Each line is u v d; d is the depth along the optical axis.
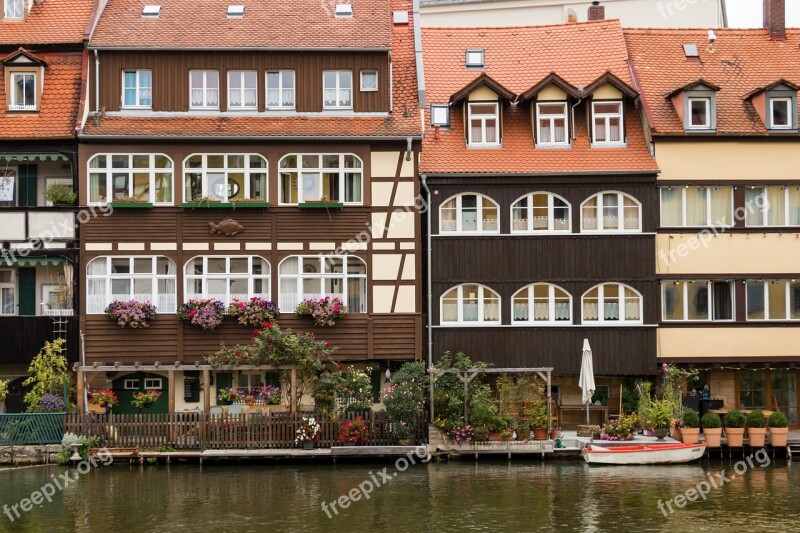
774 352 31.58
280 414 28.55
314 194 30.66
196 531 21.31
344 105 31.23
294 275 30.59
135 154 30.33
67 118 30.61
